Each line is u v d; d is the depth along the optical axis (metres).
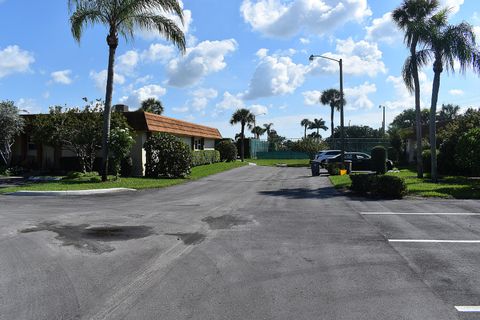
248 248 7.24
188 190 17.81
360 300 4.79
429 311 4.46
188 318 4.31
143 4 18.64
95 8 18.66
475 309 4.52
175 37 19.42
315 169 26.78
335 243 7.59
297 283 5.38
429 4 20.55
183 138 32.41
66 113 20.94
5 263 6.40
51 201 13.88
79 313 4.47
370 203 12.97
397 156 39.34
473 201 13.25
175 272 5.88
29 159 25.78
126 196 15.49
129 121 24.11
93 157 22.36
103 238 8.09
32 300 4.86
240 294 5.00
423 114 68.31
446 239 7.87
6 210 11.74
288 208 12.06
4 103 22.44
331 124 64.62
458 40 18.73
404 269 5.98
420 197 14.22
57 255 6.85
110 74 19.16
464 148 17.81
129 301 4.80
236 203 13.35
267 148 69.06
